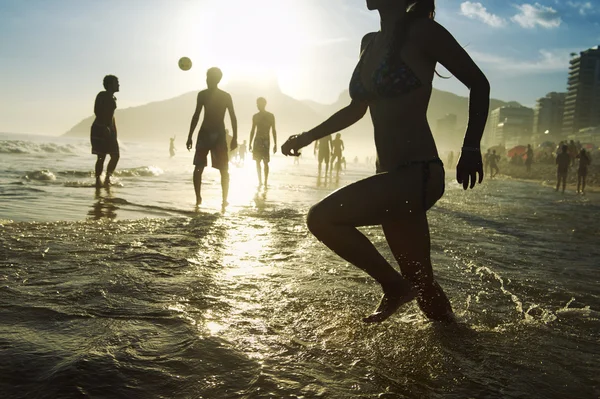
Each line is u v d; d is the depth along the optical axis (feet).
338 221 6.80
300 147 8.45
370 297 8.70
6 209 19.12
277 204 25.93
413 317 7.77
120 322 6.72
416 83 6.93
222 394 4.81
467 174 6.68
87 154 103.40
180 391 4.81
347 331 6.89
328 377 5.35
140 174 46.09
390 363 5.85
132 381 4.93
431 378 5.49
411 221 7.19
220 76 23.77
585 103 493.77
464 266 12.19
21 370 5.02
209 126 23.66
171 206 22.68
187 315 7.15
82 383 4.78
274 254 12.21
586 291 10.23
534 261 13.58
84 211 19.75
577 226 23.63
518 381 5.55
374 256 6.86
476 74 6.70
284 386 5.05
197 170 23.72
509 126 566.77
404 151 6.98
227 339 6.27
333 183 50.60
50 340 5.92
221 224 16.75
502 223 22.97
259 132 37.14
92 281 8.77
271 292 8.70
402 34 6.94
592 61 492.54
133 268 9.91
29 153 88.33
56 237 12.67
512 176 128.98
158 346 5.90
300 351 6.05
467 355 6.25
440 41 6.72
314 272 10.44
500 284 10.50
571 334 7.39
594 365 6.15
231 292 8.57
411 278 7.49
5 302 7.35
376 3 7.50
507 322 7.83
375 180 6.83
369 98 7.39
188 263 10.67
